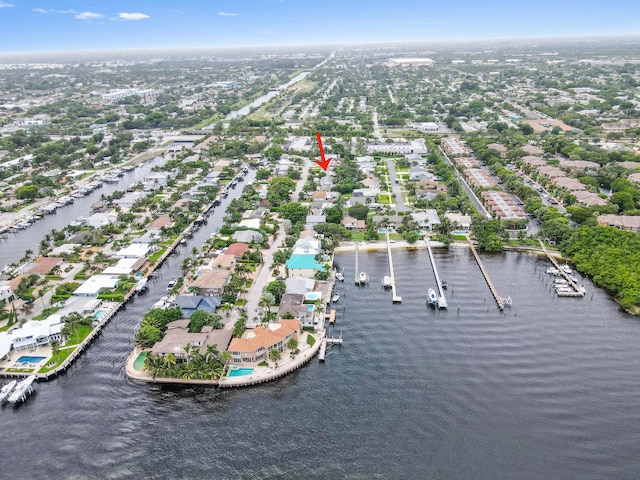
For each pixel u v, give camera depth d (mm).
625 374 157125
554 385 152250
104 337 183625
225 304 196125
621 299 198875
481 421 138750
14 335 174875
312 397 149875
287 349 170750
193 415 143875
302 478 122562
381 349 172375
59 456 130625
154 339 170625
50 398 152000
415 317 192375
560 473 122062
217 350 161500
